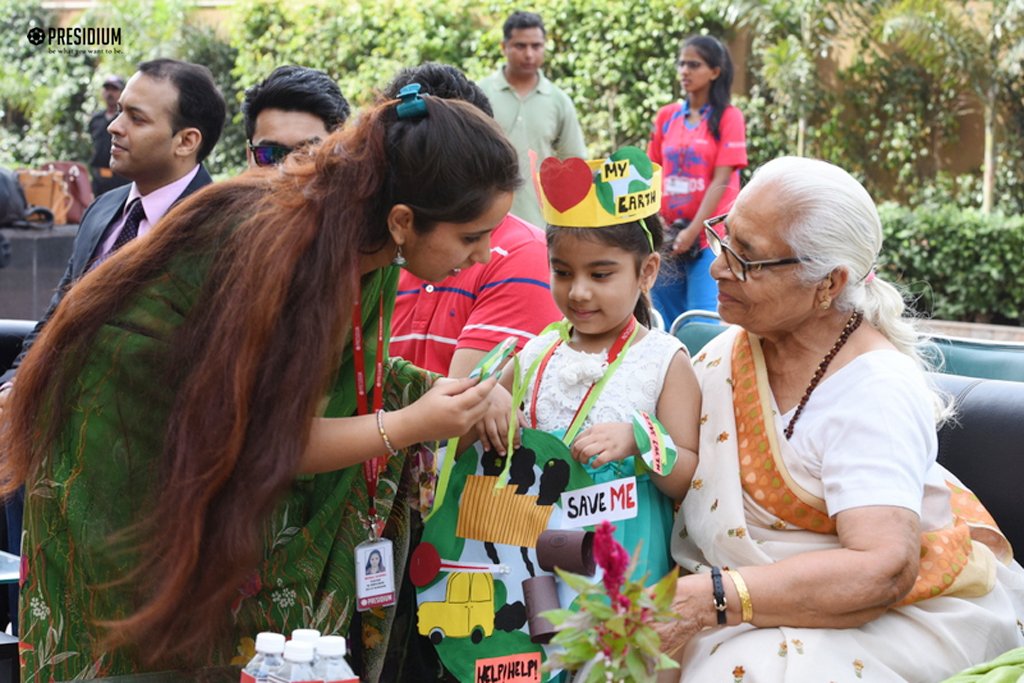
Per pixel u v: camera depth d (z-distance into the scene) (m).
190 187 3.98
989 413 3.00
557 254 2.67
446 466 2.55
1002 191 11.99
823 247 2.41
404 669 2.79
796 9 12.30
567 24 13.08
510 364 2.81
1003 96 11.91
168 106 3.89
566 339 2.77
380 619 2.59
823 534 2.48
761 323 2.49
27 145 16.19
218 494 2.10
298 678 1.84
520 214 6.25
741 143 6.79
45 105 15.95
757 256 2.44
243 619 2.39
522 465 2.57
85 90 16.12
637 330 2.75
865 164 12.54
